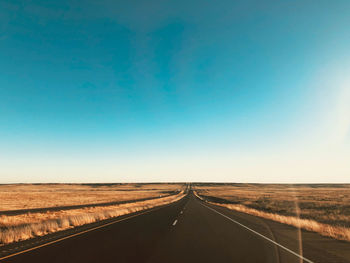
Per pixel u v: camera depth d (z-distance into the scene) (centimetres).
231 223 1708
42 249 883
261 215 2259
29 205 3569
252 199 5659
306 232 1323
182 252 858
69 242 1016
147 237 1152
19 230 1222
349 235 1117
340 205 3294
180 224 1641
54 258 758
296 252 863
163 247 938
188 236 1189
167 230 1380
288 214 2536
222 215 2278
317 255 820
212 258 778
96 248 907
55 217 2009
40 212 2402
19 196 6034
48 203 4072
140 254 823
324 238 1143
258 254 832
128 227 1480
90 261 729
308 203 3822
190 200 5600
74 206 3328
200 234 1251
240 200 5556
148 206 3438
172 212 2572
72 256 785
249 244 1003
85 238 1111
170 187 19888
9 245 948
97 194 8462
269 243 1024
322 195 6381
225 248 926
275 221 1831
